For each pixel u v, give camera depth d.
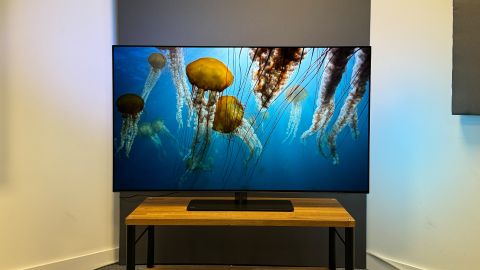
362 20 2.51
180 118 2.22
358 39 2.52
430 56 2.26
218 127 2.22
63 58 2.41
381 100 2.48
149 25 2.55
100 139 2.56
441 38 2.21
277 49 2.19
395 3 2.41
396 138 2.42
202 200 2.34
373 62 2.51
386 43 2.45
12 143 2.24
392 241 2.46
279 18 2.54
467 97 2.05
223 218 2.01
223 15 2.55
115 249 2.64
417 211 2.34
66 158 2.44
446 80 2.20
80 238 2.50
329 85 2.19
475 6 2.02
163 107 2.22
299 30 2.54
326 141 2.21
